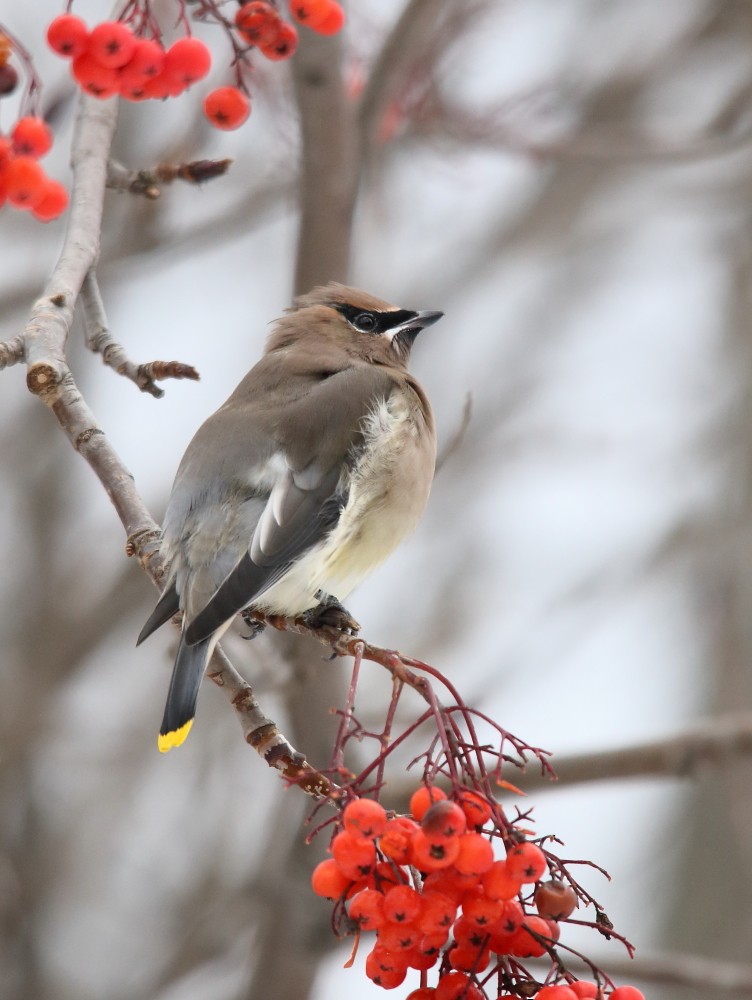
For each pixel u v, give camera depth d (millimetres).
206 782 13672
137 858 13719
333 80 10211
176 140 12617
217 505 8727
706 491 15781
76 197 8195
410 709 12336
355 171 10586
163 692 14406
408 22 10531
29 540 14383
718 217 16891
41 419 14742
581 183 15797
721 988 9852
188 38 7723
